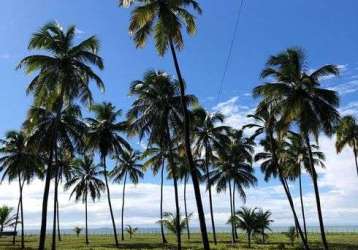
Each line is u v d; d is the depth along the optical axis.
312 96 38.41
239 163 69.38
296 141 58.47
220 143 59.47
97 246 58.03
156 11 29.23
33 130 44.19
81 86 35.94
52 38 34.91
